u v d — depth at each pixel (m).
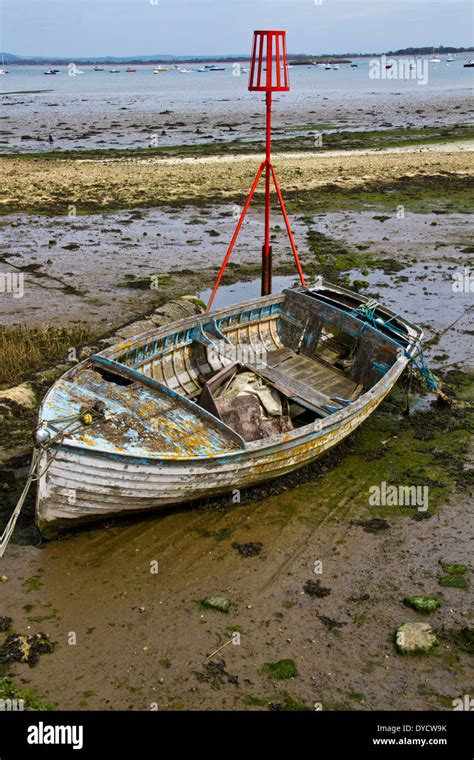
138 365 11.21
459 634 7.98
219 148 42.22
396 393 13.92
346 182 31.92
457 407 13.27
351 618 8.17
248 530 9.63
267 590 8.56
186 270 20.66
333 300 14.15
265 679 7.34
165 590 8.50
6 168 34.50
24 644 7.60
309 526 9.77
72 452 8.20
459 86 112.50
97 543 9.27
